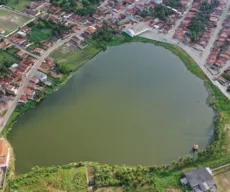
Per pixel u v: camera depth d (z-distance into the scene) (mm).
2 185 97250
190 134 114688
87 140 112562
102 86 134000
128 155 107625
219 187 96250
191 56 145875
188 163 101875
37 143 111812
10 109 122312
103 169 101125
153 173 99688
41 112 122938
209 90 130875
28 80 132875
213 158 103688
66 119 120250
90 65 143875
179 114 122125
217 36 155125
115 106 125250
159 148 109938
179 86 134125
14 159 106375
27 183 97688
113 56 149000
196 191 94250
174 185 96562
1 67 135500
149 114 122000
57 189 96250
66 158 106750
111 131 115625
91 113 122438
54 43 151750
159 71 141375
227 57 142375
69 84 134250
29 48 148500
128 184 96312
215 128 114938
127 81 136375
